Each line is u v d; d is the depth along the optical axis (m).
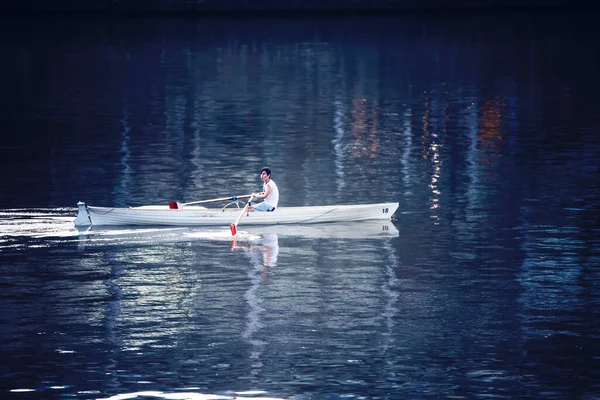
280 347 48.16
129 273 60.44
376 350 47.78
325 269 61.28
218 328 50.75
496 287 57.66
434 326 51.06
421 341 48.97
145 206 74.31
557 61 192.25
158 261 63.12
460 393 43.12
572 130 117.25
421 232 70.69
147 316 52.59
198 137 115.06
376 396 42.78
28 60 191.38
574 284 58.22
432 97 148.62
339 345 48.44
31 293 56.44
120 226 72.31
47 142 110.88
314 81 167.38
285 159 101.06
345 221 74.12
